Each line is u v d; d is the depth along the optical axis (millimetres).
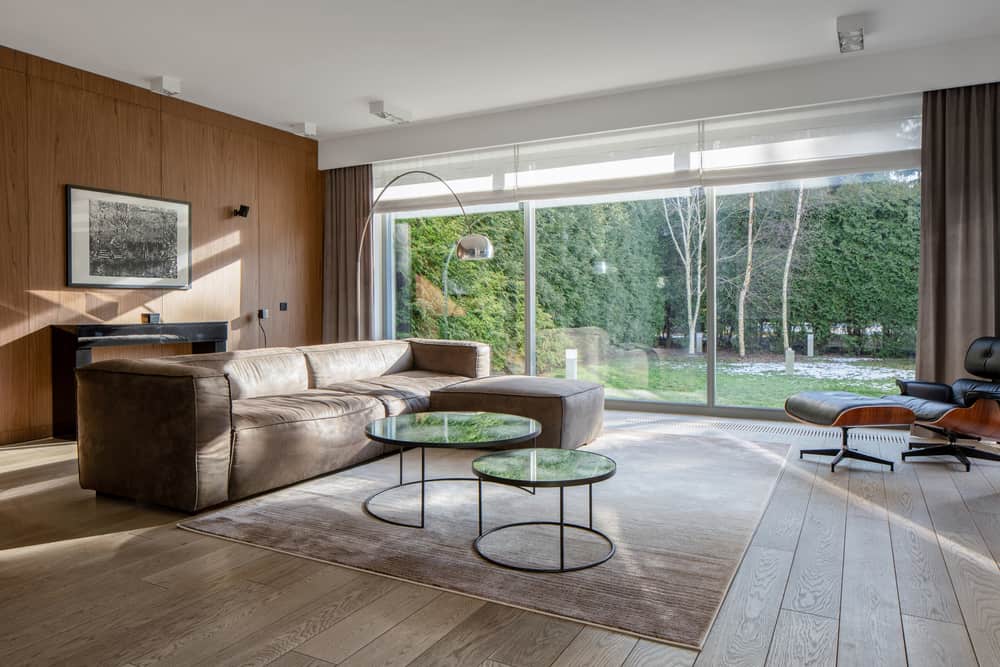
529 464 2547
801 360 5363
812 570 2338
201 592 2184
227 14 4113
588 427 4391
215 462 3020
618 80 5352
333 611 2041
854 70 4875
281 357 4344
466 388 4352
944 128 4684
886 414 3705
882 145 4930
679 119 5453
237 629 1930
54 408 4836
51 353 4871
